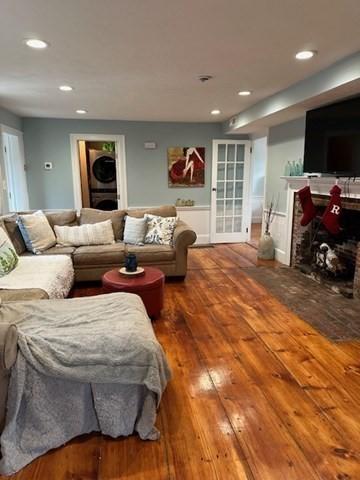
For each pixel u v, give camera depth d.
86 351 1.61
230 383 2.11
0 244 2.94
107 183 7.34
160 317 3.08
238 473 1.47
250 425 1.75
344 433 1.70
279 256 5.09
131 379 1.63
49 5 1.87
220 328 2.86
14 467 1.48
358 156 3.17
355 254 3.79
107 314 1.95
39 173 5.71
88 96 4.05
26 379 1.55
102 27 2.16
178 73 3.14
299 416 1.82
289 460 1.54
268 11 1.96
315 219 4.33
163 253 3.98
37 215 3.98
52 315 1.92
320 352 2.47
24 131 5.55
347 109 3.26
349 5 1.90
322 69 3.03
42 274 2.87
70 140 5.71
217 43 2.43
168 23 2.12
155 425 1.75
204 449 1.60
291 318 3.04
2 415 1.52
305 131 3.99
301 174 4.37
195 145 6.15
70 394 1.62
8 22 2.08
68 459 1.55
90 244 4.08
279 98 3.87
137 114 5.29
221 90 3.79
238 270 4.58
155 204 6.23
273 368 2.27
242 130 5.62
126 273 3.04
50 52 2.59
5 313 1.93
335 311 3.19
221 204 6.43
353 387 2.07
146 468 1.50
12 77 3.25
